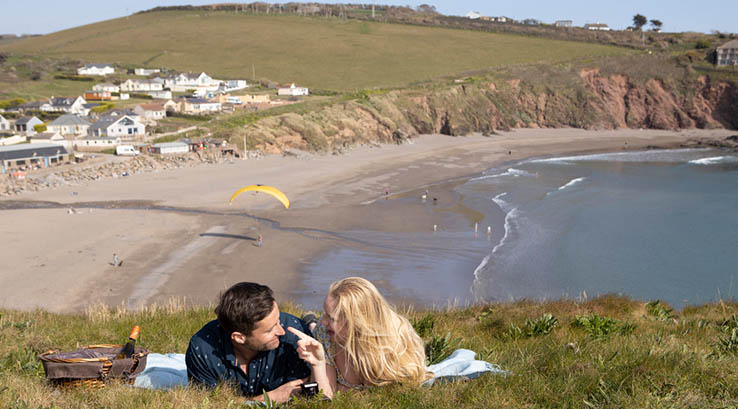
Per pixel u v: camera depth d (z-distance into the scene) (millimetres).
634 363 5023
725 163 102500
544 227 55188
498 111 145250
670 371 4863
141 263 42375
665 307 14359
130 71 179625
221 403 3975
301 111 116875
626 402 4145
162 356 5609
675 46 191375
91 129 102688
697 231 54281
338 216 59531
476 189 76250
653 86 155500
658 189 76312
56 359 4645
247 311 3623
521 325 10000
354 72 182375
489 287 38500
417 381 4270
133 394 4344
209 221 56312
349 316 3898
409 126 128500
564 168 96312
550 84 154875
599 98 154500
